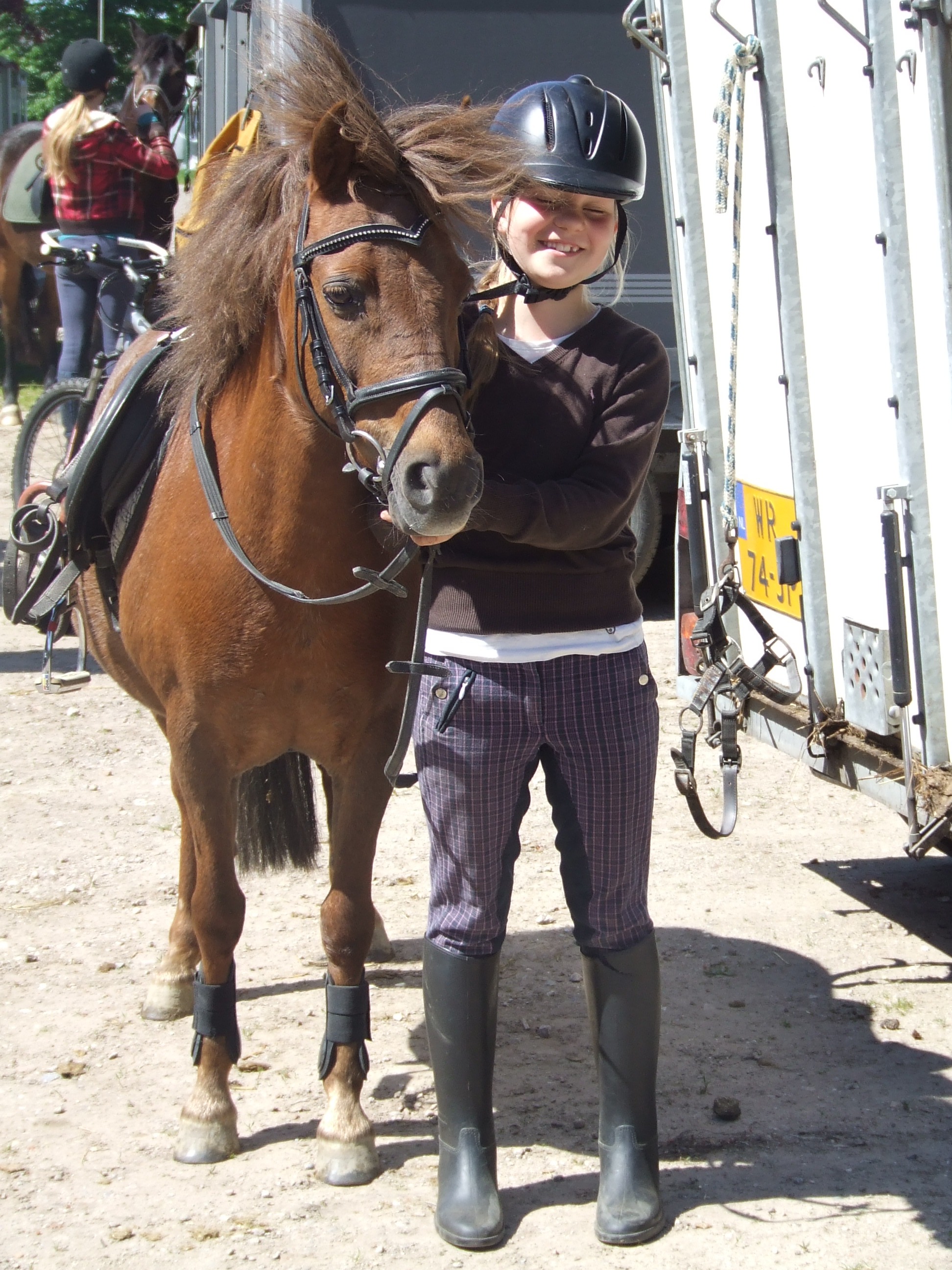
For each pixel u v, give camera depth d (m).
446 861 2.70
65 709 6.39
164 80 8.15
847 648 3.66
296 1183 2.90
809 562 3.82
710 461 4.32
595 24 7.54
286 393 2.63
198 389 2.90
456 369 2.38
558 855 4.79
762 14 3.65
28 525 4.09
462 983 2.71
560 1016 3.67
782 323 3.76
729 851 4.80
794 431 3.80
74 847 4.80
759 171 3.82
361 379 2.39
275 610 2.73
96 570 3.37
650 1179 2.74
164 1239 2.70
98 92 7.61
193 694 2.85
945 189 3.07
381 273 2.38
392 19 7.33
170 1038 3.52
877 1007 3.68
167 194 8.12
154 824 5.04
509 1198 2.85
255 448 2.69
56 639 4.79
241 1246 2.68
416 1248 2.68
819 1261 2.63
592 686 2.64
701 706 3.19
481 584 2.62
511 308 2.68
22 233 10.88
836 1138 3.06
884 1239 2.69
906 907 4.34
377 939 3.97
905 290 3.26
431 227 2.43
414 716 2.65
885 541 3.33
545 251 2.53
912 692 3.45
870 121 3.30
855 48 3.31
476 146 2.50
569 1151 3.03
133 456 3.18
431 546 2.54
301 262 2.47
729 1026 3.59
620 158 2.52
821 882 4.54
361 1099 3.26
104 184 7.61
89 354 7.77
